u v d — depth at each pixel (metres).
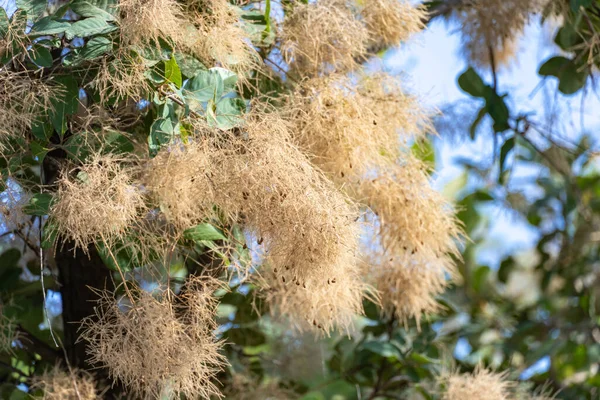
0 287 1.75
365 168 1.62
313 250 1.49
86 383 1.62
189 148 1.50
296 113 1.59
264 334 1.82
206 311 1.53
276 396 1.81
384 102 1.66
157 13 1.50
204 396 1.52
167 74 1.51
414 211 1.64
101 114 1.54
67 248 1.62
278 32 1.65
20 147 1.52
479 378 1.78
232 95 1.66
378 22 1.71
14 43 1.50
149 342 1.49
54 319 1.79
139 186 1.52
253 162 1.49
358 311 1.62
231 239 1.55
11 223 1.54
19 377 1.74
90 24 1.51
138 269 1.57
